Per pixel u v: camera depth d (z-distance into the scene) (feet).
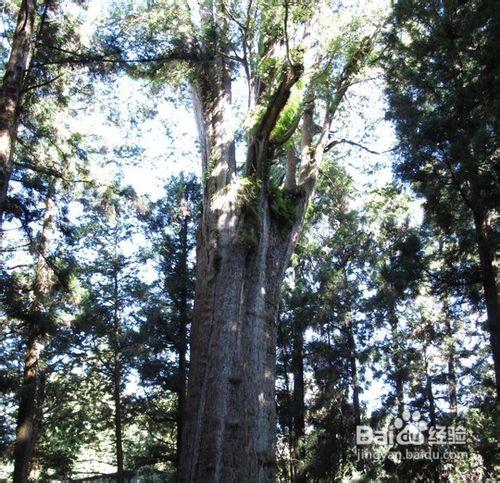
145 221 70.59
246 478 26.30
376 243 78.84
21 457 52.75
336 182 72.49
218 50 37.60
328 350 75.51
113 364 76.02
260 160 35.14
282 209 35.14
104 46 33.09
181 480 26.86
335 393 72.43
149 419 73.36
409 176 45.29
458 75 42.80
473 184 40.65
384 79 48.49
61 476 81.00
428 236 55.98
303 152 40.73
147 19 34.53
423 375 76.38
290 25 37.29
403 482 61.87
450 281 46.98
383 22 43.06
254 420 27.96
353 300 79.66
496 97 36.50
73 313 64.08
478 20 37.73
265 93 37.17
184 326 66.33
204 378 28.63
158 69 36.99
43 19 35.76
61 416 75.77
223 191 33.45
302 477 65.72
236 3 38.99
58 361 72.59
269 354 30.73
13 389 50.47
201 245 33.68
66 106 49.96
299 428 71.77
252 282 31.53
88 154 54.65
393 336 80.38
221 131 36.37
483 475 58.18
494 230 43.24
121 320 74.08
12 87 27.71
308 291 77.15
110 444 97.35
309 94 39.88
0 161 25.88
